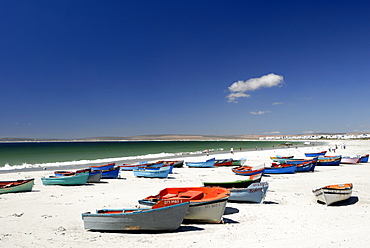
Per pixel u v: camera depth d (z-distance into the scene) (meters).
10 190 18.20
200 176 27.62
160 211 10.38
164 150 86.38
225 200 11.67
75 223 11.75
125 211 11.29
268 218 12.52
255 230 10.76
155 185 21.75
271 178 25.64
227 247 8.92
